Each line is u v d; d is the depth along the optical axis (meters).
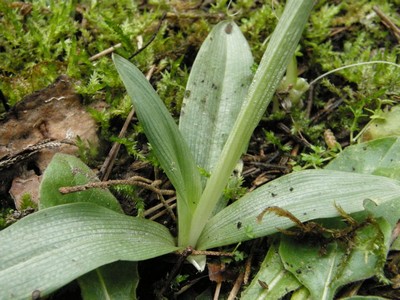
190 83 0.19
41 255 0.13
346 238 0.15
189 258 0.16
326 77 0.23
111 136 0.19
